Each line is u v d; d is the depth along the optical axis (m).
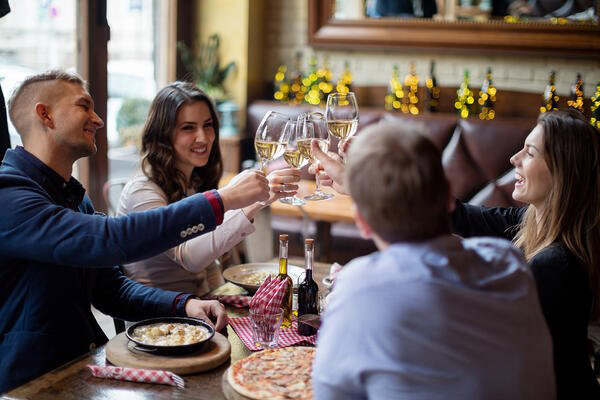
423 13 4.89
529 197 1.80
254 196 1.75
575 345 1.57
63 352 1.79
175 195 2.36
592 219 1.66
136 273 2.29
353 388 1.04
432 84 4.77
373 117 4.72
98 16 4.00
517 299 1.07
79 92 1.88
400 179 1.03
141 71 4.66
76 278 1.84
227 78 5.22
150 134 2.36
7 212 1.67
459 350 1.00
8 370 1.75
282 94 5.22
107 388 1.51
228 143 4.98
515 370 1.03
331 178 1.96
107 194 3.35
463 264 1.07
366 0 5.01
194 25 5.21
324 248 4.07
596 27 4.56
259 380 1.47
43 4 3.63
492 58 4.91
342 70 5.28
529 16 4.69
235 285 2.30
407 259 1.04
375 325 1.00
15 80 3.52
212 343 1.71
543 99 4.66
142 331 1.74
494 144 4.33
